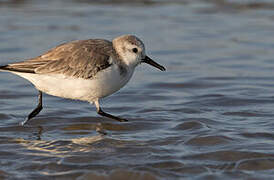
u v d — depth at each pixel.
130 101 17.06
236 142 12.73
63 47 13.73
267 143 12.59
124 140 13.12
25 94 17.75
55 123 14.72
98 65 13.38
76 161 11.58
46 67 13.28
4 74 20.20
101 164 11.37
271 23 27.91
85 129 14.22
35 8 31.30
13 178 10.63
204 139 12.93
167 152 12.12
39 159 11.73
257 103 16.41
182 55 22.75
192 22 28.34
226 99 16.88
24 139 13.26
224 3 32.28
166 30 26.70
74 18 28.98
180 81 19.31
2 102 16.78
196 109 15.86
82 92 13.66
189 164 11.34
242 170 11.05
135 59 14.24
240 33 26.09
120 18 29.05
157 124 14.49
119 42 14.02
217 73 20.20
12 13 30.00
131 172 10.71
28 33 25.80
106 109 16.16
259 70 20.48
